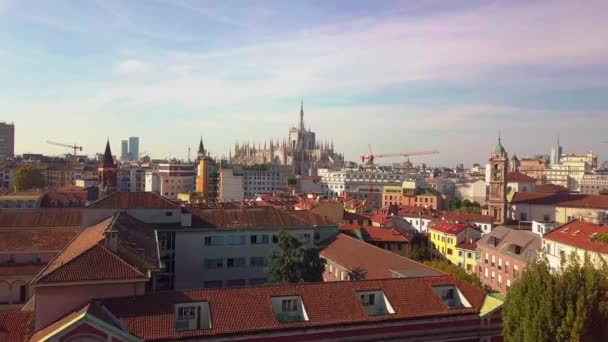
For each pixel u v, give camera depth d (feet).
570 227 306.55
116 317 123.65
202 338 123.75
